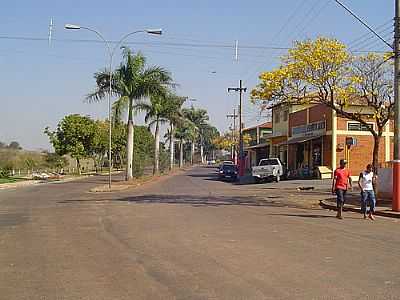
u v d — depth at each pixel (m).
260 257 10.67
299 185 39.12
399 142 20.00
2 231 15.27
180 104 58.53
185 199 27.17
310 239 13.15
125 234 14.23
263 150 72.12
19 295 7.93
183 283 8.53
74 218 18.45
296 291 7.91
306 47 24.16
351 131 44.34
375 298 7.49
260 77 25.08
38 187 40.59
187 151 144.50
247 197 28.50
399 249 11.70
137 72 42.62
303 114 51.19
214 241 12.80
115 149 76.94
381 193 24.44
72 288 8.33
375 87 27.30
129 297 7.74
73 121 62.31
